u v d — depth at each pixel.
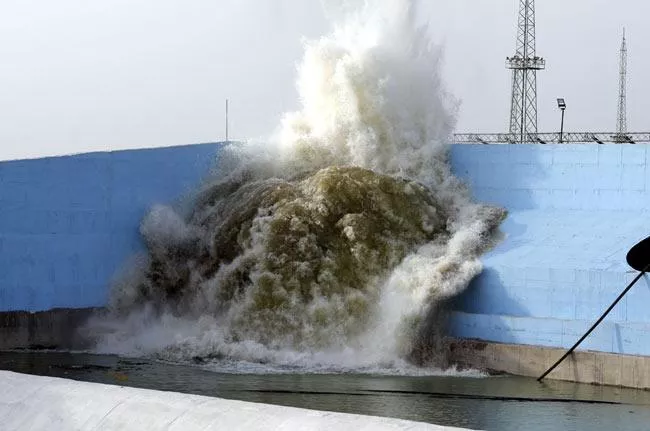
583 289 26.64
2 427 14.28
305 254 30.41
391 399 23.16
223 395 23.34
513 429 20.27
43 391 14.58
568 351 25.66
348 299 29.75
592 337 25.59
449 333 28.69
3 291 30.72
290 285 30.22
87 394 14.16
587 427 20.50
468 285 28.80
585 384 25.30
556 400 23.20
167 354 30.33
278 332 30.03
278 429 12.21
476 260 29.14
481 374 26.86
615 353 25.14
